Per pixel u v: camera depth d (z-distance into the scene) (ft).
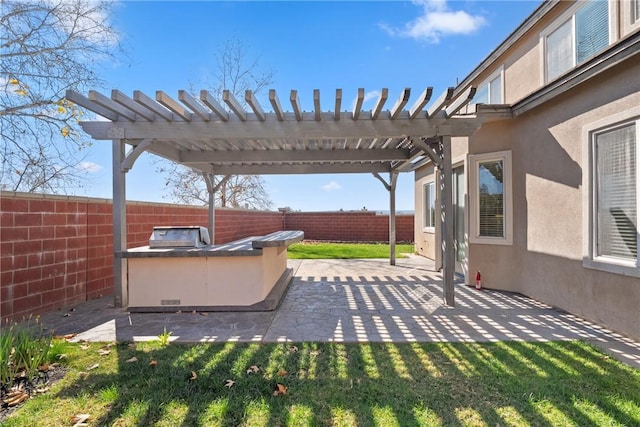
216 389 8.44
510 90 20.86
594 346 11.10
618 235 12.57
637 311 11.66
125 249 16.66
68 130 21.15
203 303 16.14
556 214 15.78
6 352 8.96
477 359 10.14
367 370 9.46
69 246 16.96
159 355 10.59
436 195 27.09
